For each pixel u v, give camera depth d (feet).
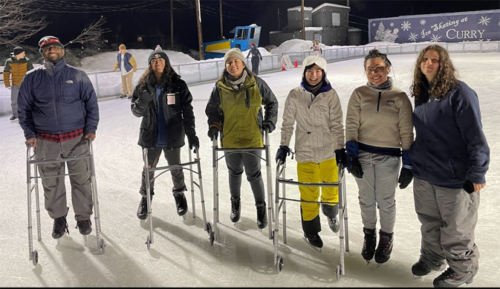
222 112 11.90
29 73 10.92
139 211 12.97
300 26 119.14
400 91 9.45
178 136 12.51
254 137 11.73
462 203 8.38
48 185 11.34
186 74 50.11
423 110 8.60
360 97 9.70
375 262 10.14
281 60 67.00
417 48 94.99
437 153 8.46
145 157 11.10
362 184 9.91
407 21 109.50
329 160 10.81
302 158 10.75
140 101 11.85
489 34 100.42
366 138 9.73
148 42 119.55
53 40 10.75
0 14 71.56
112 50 105.60
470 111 7.82
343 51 87.71
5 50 84.28
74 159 10.66
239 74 11.18
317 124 10.50
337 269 9.30
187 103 12.39
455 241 8.53
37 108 11.00
